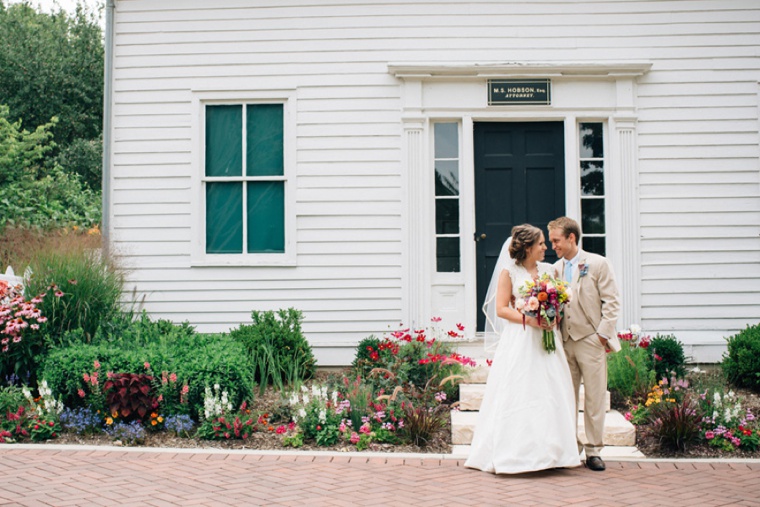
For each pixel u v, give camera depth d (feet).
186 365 23.35
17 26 89.04
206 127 31.76
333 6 31.30
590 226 30.91
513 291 20.08
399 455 20.89
